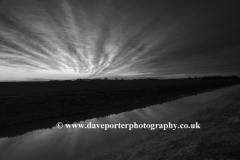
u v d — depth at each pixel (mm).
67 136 11102
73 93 22812
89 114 18297
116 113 18906
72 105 19469
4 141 10547
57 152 8609
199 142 5520
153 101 27734
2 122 13523
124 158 5844
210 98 30531
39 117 15727
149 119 15102
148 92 32281
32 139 10742
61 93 22047
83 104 20484
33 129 13016
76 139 10445
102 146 8930
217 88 55469
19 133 12078
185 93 39344
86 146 9195
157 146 6320
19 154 8570
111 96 25344
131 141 8188
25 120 14734
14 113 14938
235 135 5504
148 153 5785
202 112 11234
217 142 5230
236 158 4148
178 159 4691
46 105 17750
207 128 7230
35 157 8133
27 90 26562
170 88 39469
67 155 8148
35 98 18406
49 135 11438
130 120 15070
